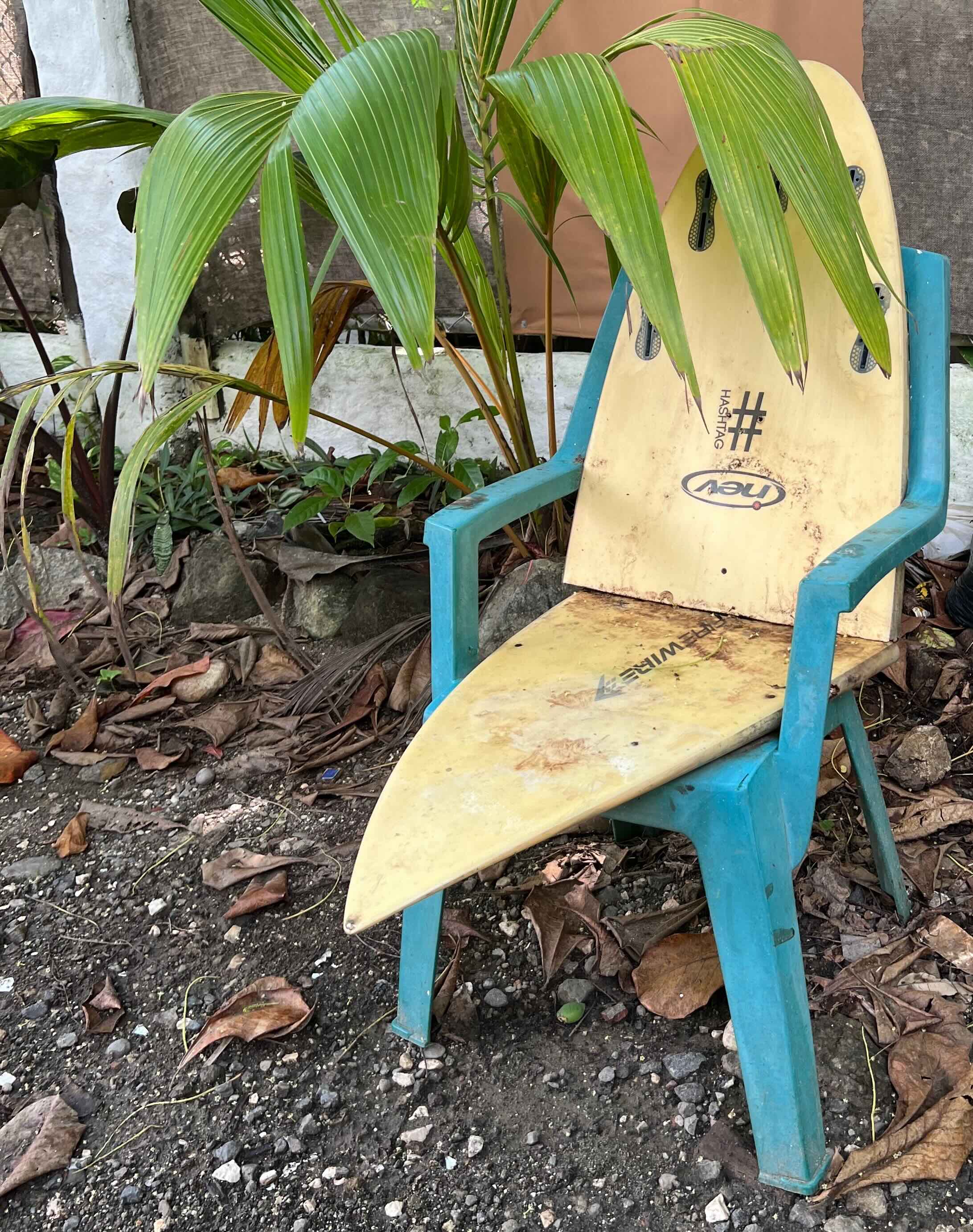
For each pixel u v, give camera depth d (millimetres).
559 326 2789
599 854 1852
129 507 1748
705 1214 1249
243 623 2637
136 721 2338
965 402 2545
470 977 1628
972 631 2326
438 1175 1336
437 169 1195
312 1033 1561
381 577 2531
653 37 1375
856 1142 1310
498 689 1400
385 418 3092
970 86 2320
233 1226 1302
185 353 3240
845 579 1169
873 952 1569
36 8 3010
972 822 1841
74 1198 1355
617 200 1205
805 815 1229
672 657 1462
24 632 2662
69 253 3311
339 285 2334
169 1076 1516
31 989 1685
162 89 3020
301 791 2098
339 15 1812
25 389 1958
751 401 1571
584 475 1693
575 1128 1375
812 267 1511
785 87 1261
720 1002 1534
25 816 2098
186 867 1922
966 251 2438
